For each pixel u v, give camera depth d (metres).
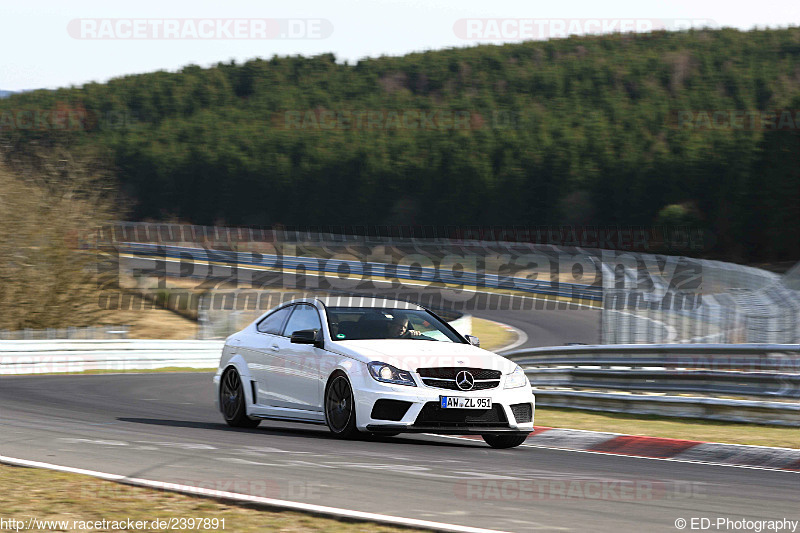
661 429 36.19
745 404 38.09
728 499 20.48
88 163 97.81
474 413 29.41
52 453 25.19
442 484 21.09
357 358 29.92
